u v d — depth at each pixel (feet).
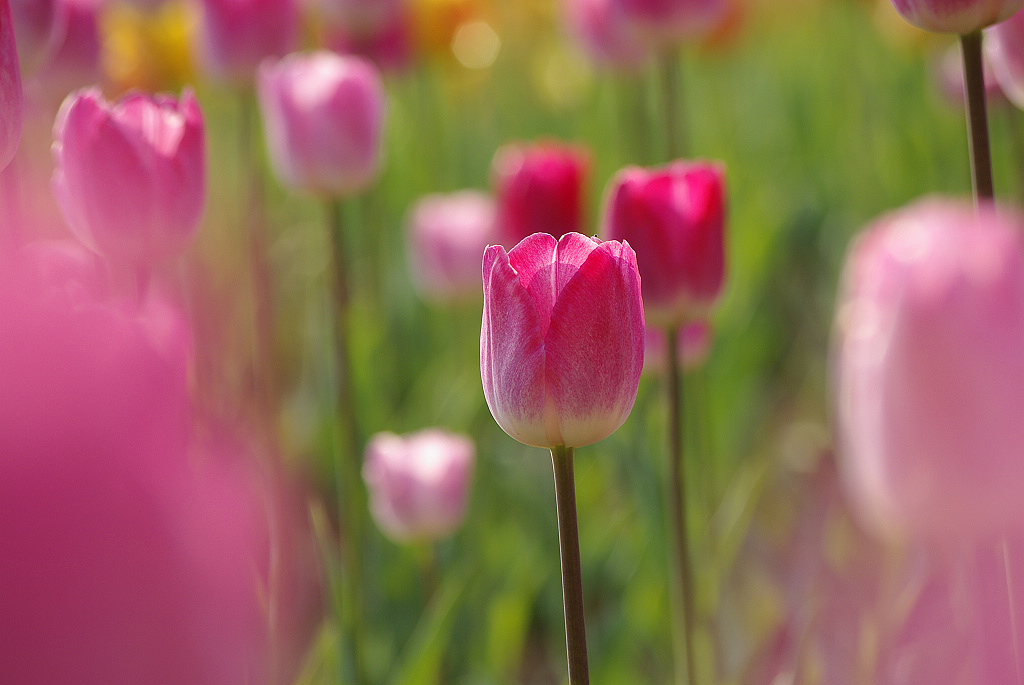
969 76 4.97
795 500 6.68
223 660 1.83
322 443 6.92
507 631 5.96
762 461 7.00
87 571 1.64
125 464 1.69
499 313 4.84
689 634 5.38
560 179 5.95
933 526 3.54
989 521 3.47
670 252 5.34
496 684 5.96
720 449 6.91
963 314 3.34
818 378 8.48
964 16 4.93
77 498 1.63
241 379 7.04
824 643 5.72
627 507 6.31
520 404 4.84
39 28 5.28
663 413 6.18
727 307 7.52
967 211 3.58
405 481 5.98
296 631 6.10
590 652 6.15
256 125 6.64
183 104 5.17
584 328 4.82
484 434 6.71
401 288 8.79
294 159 5.98
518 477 6.64
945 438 3.38
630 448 6.20
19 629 1.60
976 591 4.66
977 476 3.38
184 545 1.77
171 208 5.14
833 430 7.73
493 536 6.37
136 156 5.11
